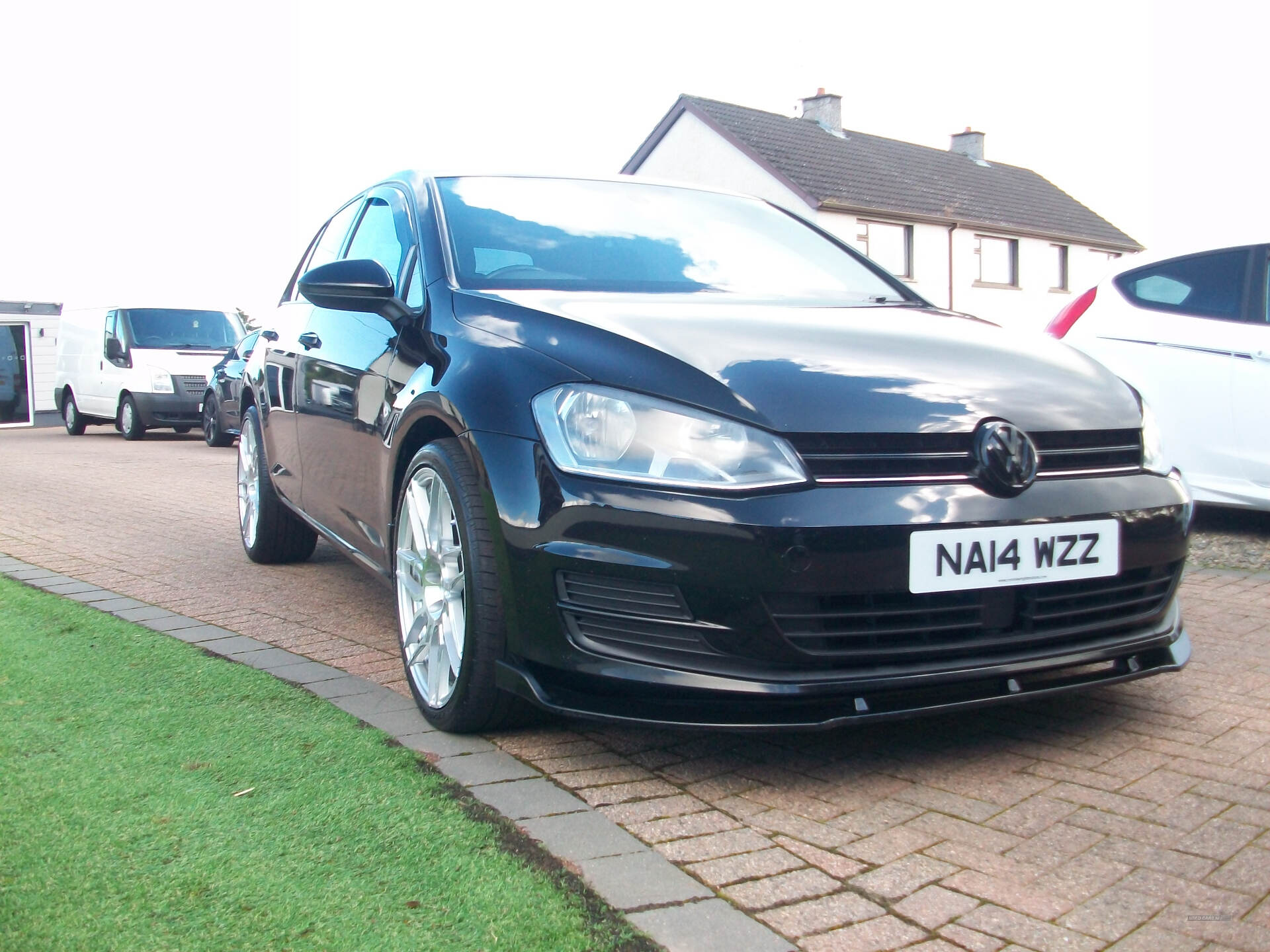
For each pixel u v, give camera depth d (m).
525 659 2.58
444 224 3.49
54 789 2.34
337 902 1.87
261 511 5.06
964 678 2.43
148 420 15.73
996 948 1.80
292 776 2.43
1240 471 5.46
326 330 4.17
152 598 4.48
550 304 2.94
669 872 2.03
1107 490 2.64
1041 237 29.61
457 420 2.77
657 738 2.78
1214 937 1.83
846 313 3.16
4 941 1.73
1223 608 4.14
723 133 26.03
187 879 1.94
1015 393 2.65
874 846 2.17
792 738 2.80
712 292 3.35
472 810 2.26
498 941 1.76
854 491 2.38
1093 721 2.91
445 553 2.84
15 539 6.06
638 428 2.45
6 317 22.17
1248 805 2.35
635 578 2.39
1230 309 5.55
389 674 3.37
